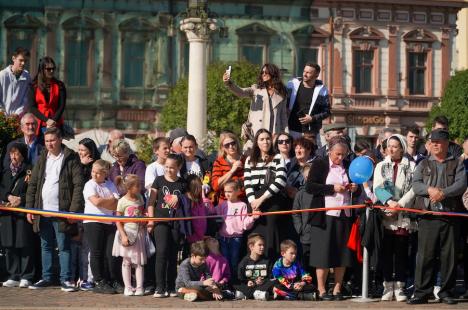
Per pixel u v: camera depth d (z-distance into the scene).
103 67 57.88
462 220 15.20
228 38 59.97
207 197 15.91
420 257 14.62
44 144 16.98
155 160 17.34
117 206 15.30
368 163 14.78
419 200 14.70
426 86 64.94
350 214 15.05
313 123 17.61
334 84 62.94
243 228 15.46
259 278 15.05
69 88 57.44
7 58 56.62
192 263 14.91
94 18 57.72
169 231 15.03
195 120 32.47
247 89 17.48
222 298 14.81
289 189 15.56
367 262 14.95
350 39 63.22
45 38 57.09
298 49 61.72
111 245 15.34
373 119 63.78
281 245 15.13
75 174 15.63
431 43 65.06
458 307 14.28
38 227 15.63
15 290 15.52
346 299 15.08
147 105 58.44
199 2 31.83
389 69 64.12
